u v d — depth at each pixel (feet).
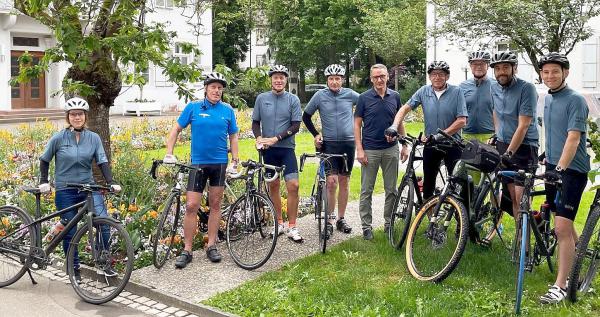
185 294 17.29
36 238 18.83
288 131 21.84
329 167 22.57
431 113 20.95
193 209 19.81
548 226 17.90
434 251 18.22
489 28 48.37
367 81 140.26
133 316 16.33
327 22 118.01
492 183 19.69
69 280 19.01
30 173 31.09
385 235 22.53
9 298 17.66
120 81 26.71
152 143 50.44
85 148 18.90
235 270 19.35
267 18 119.03
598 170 15.62
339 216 23.76
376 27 97.91
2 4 81.05
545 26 46.47
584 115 15.84
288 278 18.24
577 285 16.08
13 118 81.05
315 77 148.15
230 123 20.53
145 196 25.72
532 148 19.92
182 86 26.91
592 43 60.08
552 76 16.31
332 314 15.46
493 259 19.21
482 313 15.39
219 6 30.96
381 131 21.84
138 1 24.48
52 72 91.25
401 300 16.08
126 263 17.78
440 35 56.95
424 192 21.38
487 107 22.18
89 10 23.61
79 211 18.25
